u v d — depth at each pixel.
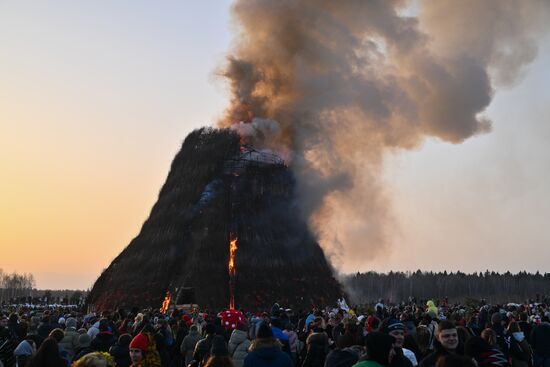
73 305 80.00
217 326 21.64
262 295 62.31
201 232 66.75
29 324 28.08
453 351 12.06
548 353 22.09
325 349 17.34
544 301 80.00
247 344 19.66
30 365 12.39
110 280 69.69
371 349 10.30
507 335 20.75
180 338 24.94
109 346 18.97
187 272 62.91
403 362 11.89
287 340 19.86
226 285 62.25
